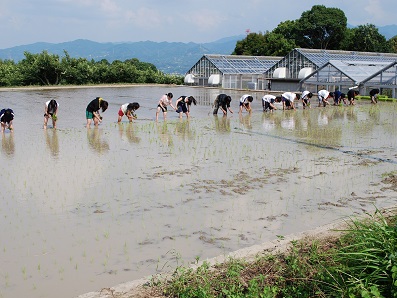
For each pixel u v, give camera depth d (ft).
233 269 17.99
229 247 22.13
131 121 71.87
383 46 260.83
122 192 31.53
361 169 38.93
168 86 198.59
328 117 81.15
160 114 87.51
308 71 155.94
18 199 29.78
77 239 22.99
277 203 29.25
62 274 19.17
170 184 33.68
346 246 18.67
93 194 31.01
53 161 41.83
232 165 40.34
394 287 15.03
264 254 19.98
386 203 29.19
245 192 31.71
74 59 203.62
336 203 29.25
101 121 73.05
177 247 22.08
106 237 23.27
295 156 44.60
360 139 55.47
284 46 248.11
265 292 16.14
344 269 16.70
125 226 24.89
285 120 76.48
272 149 48.42
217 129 64.85
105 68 211.20
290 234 22.61
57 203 28.94
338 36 268.41
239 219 26.17
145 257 20.90
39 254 21.16
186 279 17.39
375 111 91.56
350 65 139.33
